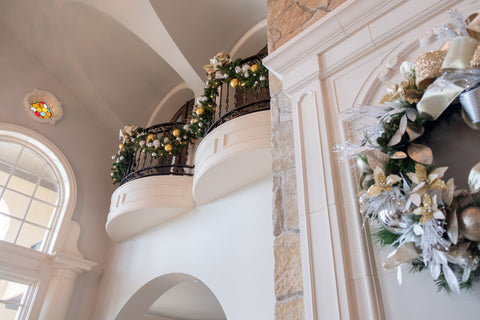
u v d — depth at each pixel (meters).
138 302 4.70
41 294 4.87
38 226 5.43
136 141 5.46
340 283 1.42
